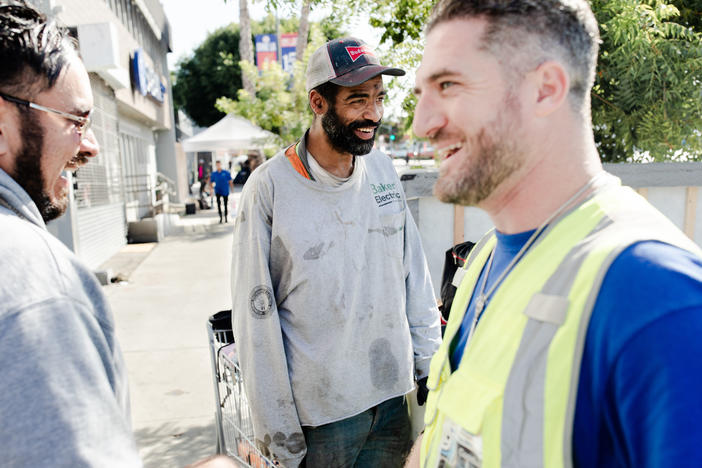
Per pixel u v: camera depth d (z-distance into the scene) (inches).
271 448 70.5
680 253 25.4
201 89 1341.0
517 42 29.5
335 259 71.5
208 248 421.7
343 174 75.0
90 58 260.4
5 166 37.2
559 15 29.4
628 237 26.4
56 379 29.6
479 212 142.7
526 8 29.2
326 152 73.0
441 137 32.5
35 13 37.5
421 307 84.5
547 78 29.9
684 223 145.6
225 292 276.2
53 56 37.1
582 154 31.5
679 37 164.7
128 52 536.7
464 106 30.8
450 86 31.3
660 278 24.1
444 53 31.1
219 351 87.9
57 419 29.0
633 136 171.6
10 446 28.2
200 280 304.8
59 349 30.3
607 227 28.1
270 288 70.8
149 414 144.6
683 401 22.0
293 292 71.6
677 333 22.8
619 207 29.0
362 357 74.7
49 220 41.8
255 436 72.8
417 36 160.4
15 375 28.7
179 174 927.0
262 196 71.5
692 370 22.2
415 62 165.0
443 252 143.0
